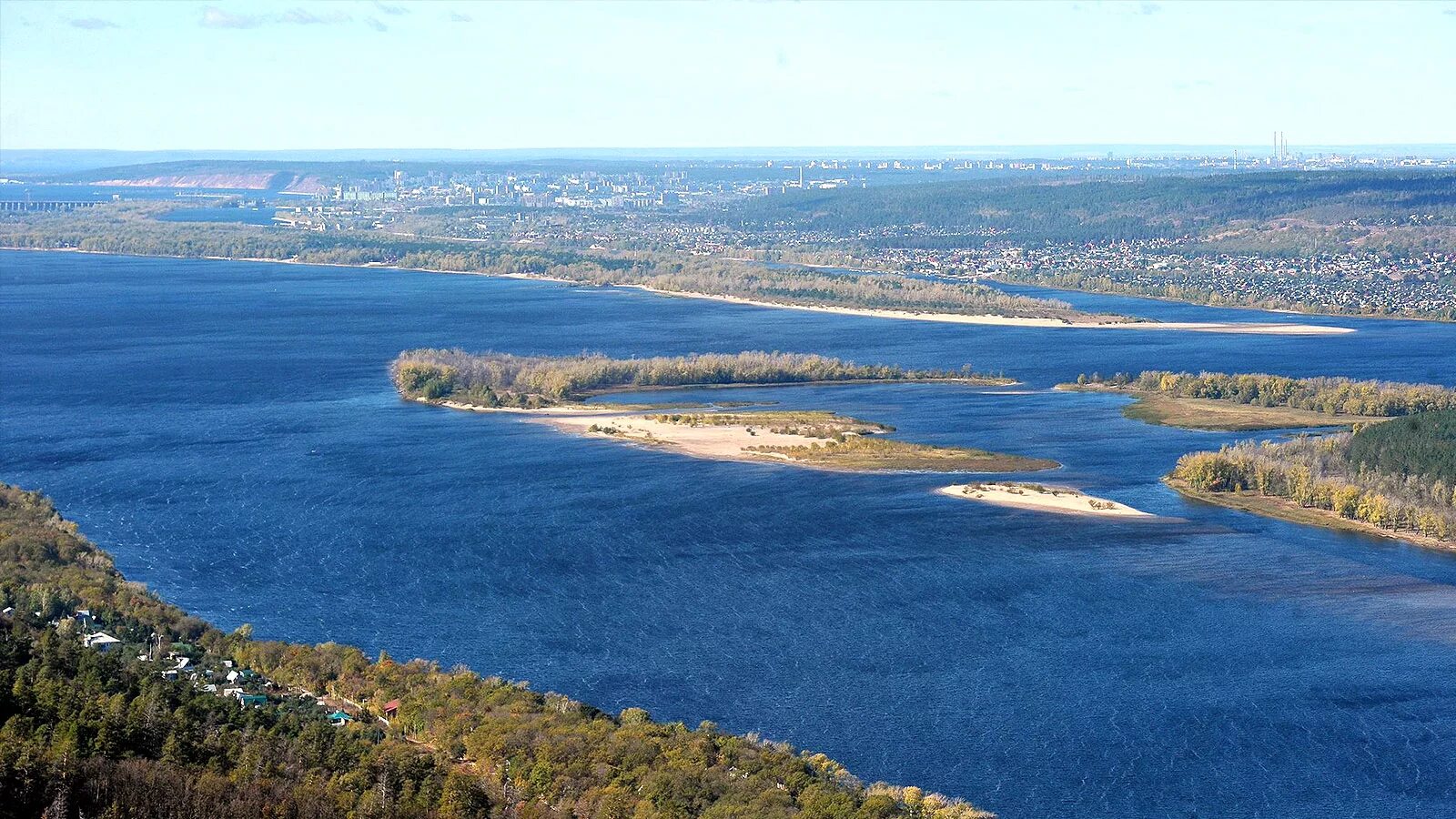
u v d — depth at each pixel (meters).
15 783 184.88
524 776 199.38
